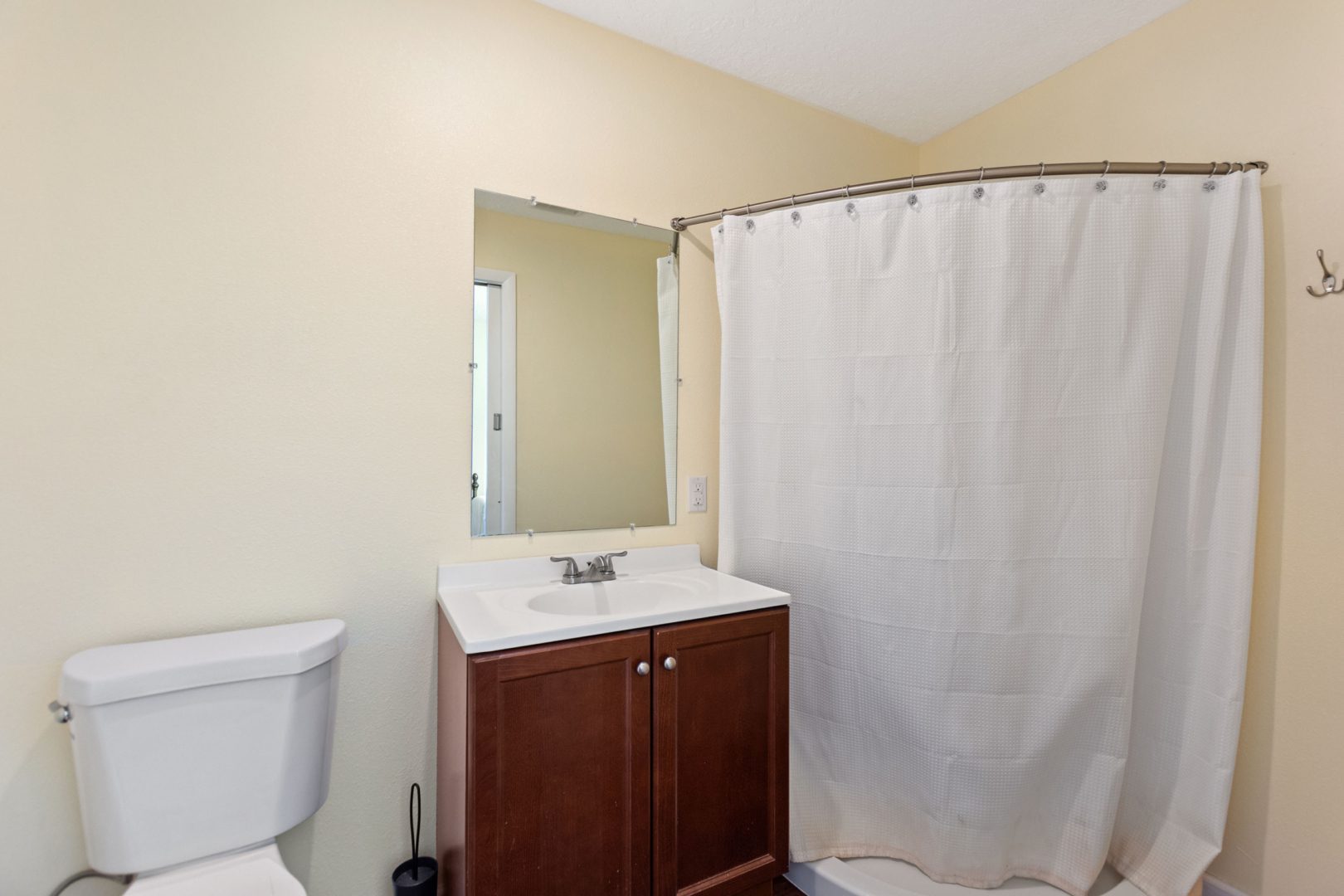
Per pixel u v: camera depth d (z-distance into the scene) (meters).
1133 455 1.47
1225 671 1.46
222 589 1.31
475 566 1.57
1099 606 1.48
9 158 1.13
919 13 1.72
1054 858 1.53
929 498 1.54
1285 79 1.50
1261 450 1.52
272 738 1.18
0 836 1.14
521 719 1.18
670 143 1.90
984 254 1.51
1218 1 1.62
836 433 1.67
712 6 1.68
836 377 1.66
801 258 1.72
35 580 1.16
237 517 1.33
